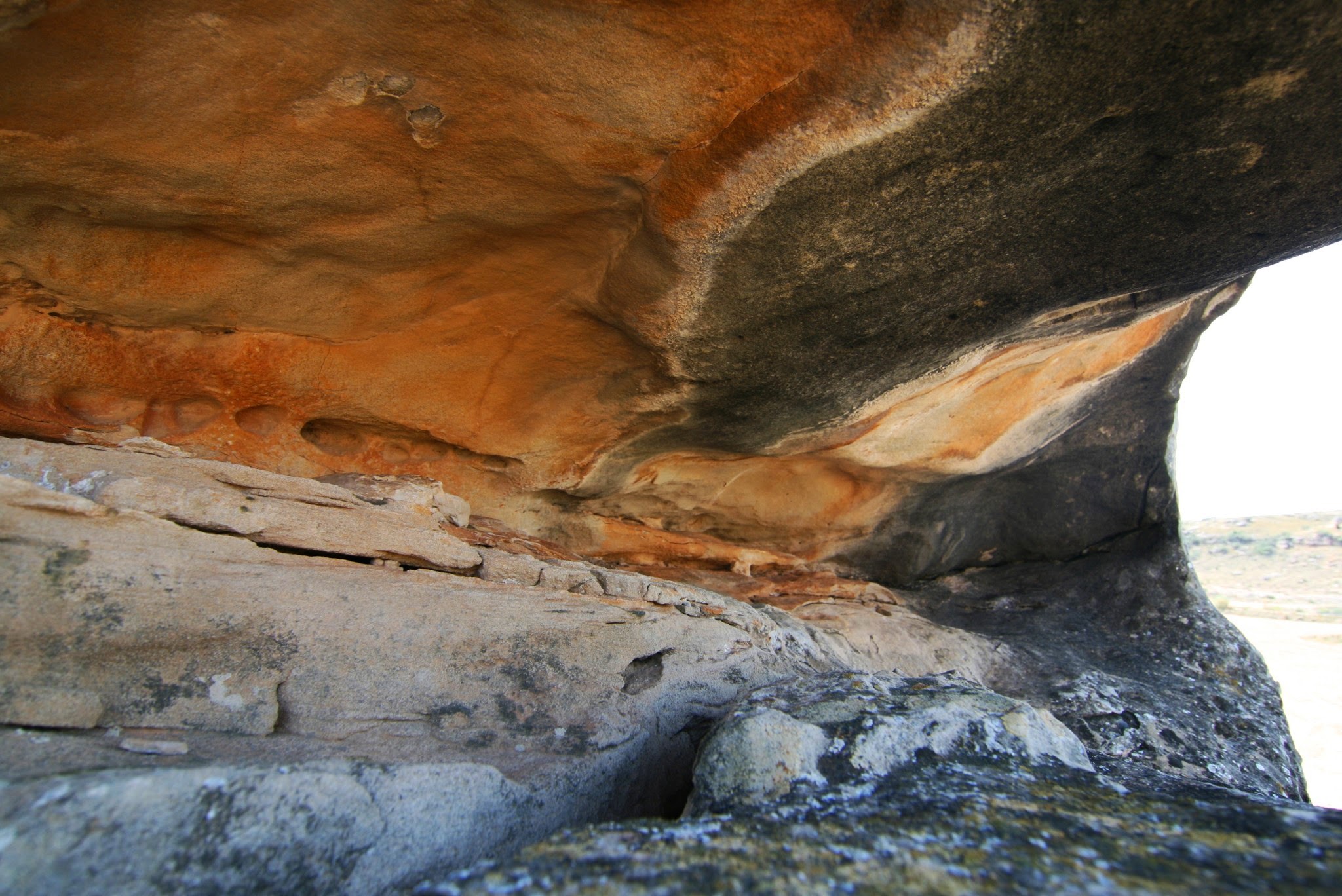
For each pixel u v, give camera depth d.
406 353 2.61
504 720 1.98
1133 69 1.66
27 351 2.25
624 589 2.65
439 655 1.98
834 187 1.90
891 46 1.62
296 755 1.65
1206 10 1.55
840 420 3.12
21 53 1.53
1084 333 3.06
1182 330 3.87
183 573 1.72
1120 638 4.28
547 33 1.61
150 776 1.28
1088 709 3.70
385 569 2.10
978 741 1.91
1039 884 1.29
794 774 1.73
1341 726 10.80
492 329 2.58
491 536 2.79
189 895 1.23
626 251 2.20
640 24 1.60
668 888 1.28
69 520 1.64
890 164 1.85
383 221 2.08
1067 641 4.27
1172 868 1.34
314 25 1.56
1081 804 1.64
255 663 1.74
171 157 1.81
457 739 1.89
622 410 2.91
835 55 1.66
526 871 1.33
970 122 1.75
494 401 2.86
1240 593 21.11
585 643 2.23
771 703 2.11
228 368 2.49
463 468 3.10
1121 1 1.53
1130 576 4.48
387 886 1.43
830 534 4.23
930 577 4.80
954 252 2.18
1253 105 1.76
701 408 2.89
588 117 1.79
